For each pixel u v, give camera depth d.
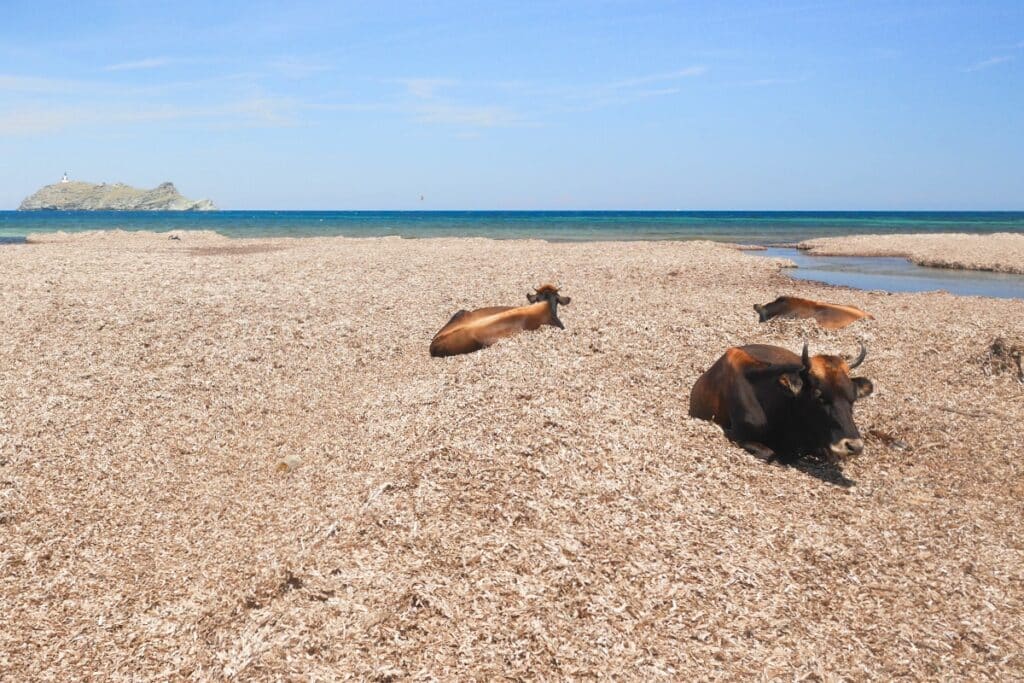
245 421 9.70
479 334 12.04
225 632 5.32
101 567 6.34
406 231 68.12
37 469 7.88
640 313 14.83
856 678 4.70
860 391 7.05
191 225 91.56
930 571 5.79
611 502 6.46
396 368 11.93
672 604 5.32
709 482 6.89
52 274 20.03
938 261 30.61
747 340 12.43
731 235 57.94
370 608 5.35
